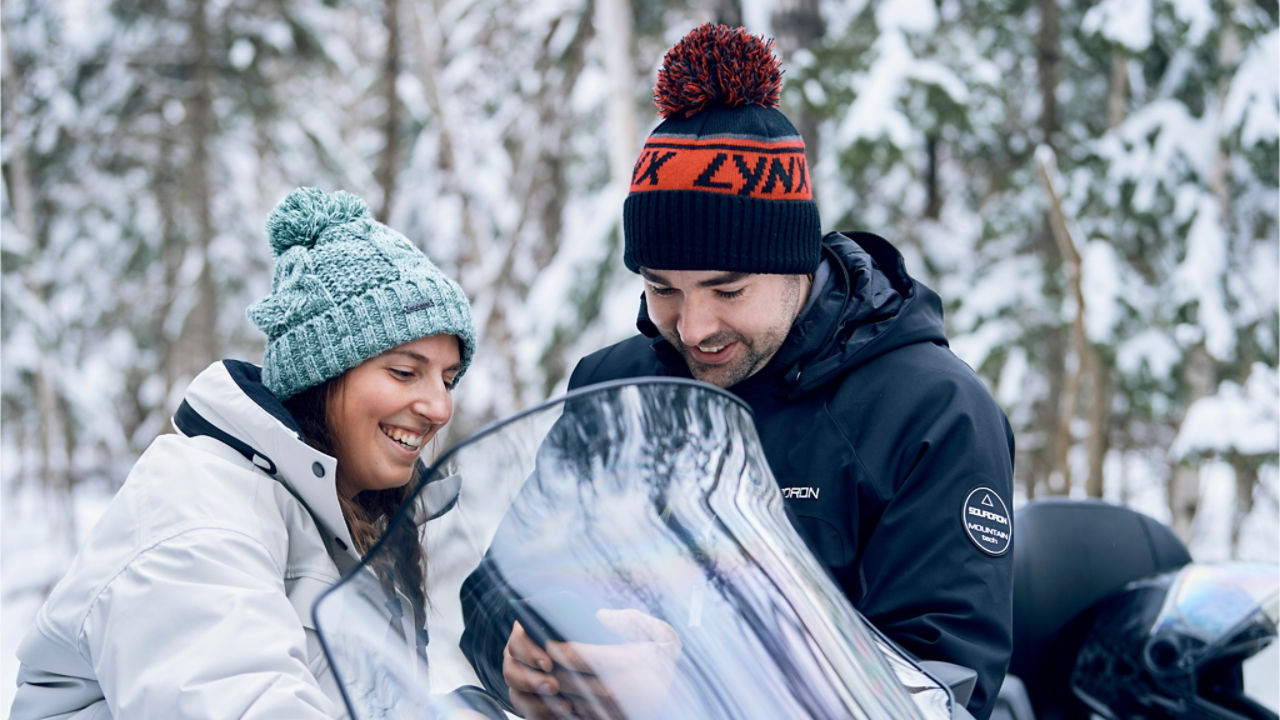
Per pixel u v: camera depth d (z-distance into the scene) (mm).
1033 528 2660
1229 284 6875
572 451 1108
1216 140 7039
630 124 6160
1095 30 6859
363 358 1418
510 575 1062
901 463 1697
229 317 13094
